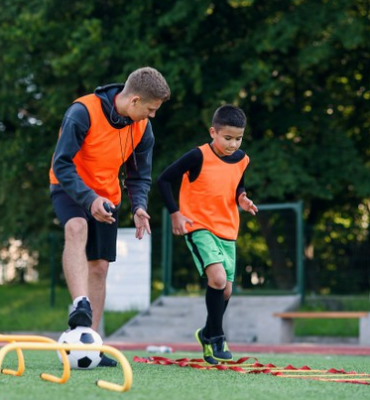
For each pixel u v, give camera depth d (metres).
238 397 6.57
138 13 34.56
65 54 34.09
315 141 36.88
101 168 9.62
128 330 31.02
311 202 40.19
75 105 9.34
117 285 32.78
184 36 36.47
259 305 30.44
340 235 30.70
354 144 37.56
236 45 36.47
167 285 32.62
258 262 30.88
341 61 38.53
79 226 9.17
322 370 9.91
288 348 22.41
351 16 35.25
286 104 37.47
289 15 33.94
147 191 10.26
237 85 33.09
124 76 33.75
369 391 7.41
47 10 35.69
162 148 36.56
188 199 10.80
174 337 30.39
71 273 8.95
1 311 36.06
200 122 36.09
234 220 10.88
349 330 29.41
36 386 6.95
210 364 10.40
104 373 8.39
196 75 33.34
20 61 36.47
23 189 40.84
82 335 8.67
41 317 34.69
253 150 34.19
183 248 32.56
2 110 37.59
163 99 9.31
